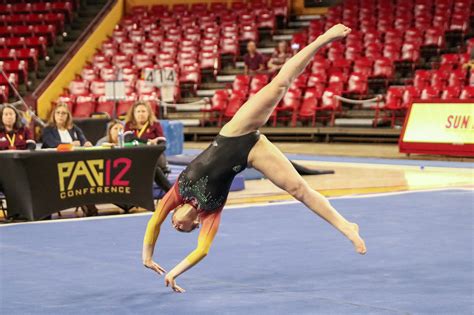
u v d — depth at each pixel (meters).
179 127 18.61
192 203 6.32
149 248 6.60
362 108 24.73
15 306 6.30
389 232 9.48
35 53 28.52
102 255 8.35
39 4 31.47
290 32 29.64
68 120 12.09
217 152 6.25
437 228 9.72
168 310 6.09
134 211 11.97
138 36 30.73
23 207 10.83
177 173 13.95
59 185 10.86
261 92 6.18
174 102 27.11
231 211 11.38
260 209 11.54
